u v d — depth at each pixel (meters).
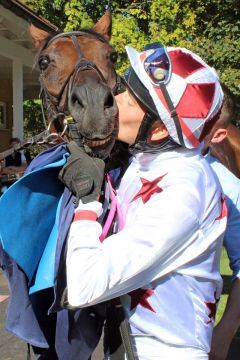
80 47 2.84
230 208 2.30
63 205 1.86
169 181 1.68
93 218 1.67
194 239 1.64
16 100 10.80
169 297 1.67
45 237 1.92
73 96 2.13
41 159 2.02
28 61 11.44
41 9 15.72
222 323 2.14
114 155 2.13
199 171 1.72
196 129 1.70
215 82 1.73
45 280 1.84
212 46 12.04
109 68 2.88
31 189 1.87
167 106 1.66
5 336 4.73
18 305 1.88
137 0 15.69
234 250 2.29
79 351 1.90
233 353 3.80
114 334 1.85
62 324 1.87
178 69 1.68
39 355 2.09
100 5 15.36
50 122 2.68
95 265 1.57
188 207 1.61
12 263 1.95
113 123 1.90
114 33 13.61
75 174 1.72
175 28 14.32
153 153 1.76
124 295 1.75
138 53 1.79
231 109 2.52
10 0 7.88
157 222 1.59
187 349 1.68
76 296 1.59
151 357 1.70
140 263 1.58
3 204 1.81
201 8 14.30
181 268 1.67
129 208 1.78
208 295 1.74
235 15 13.30
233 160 3.61
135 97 1.74
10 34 9.98
